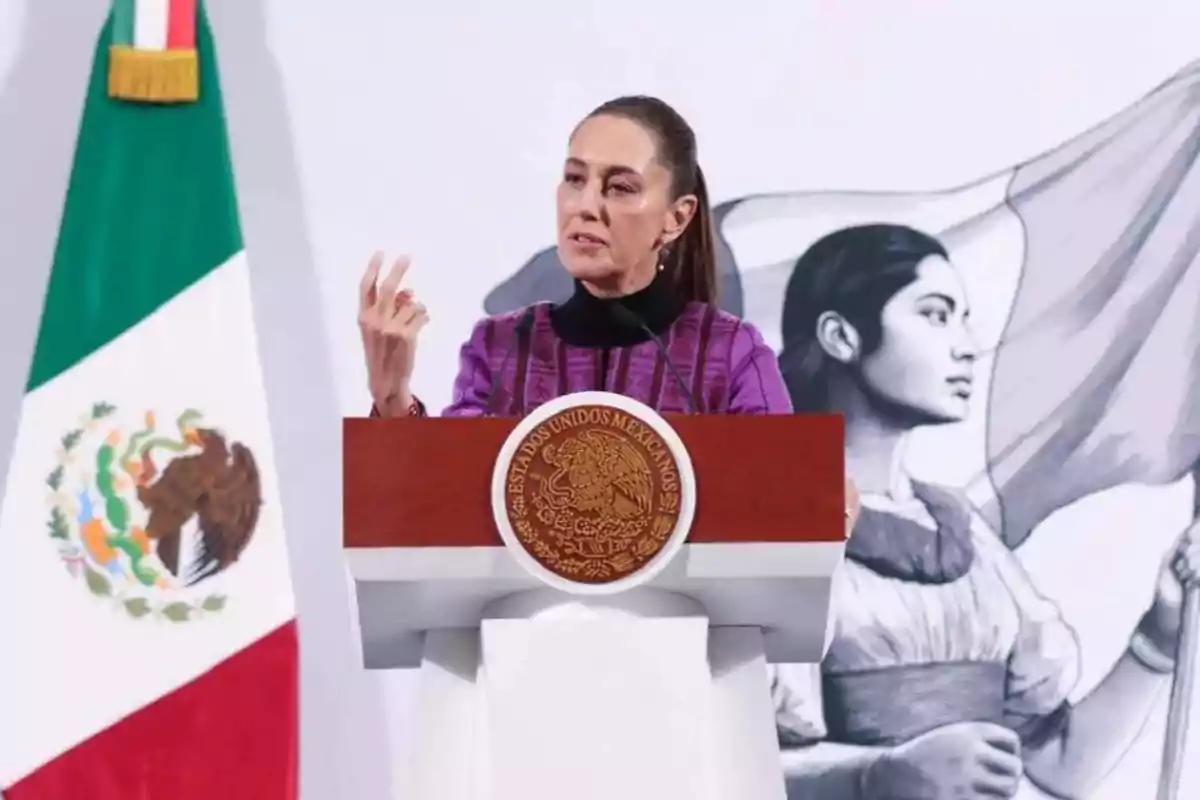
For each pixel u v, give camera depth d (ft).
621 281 42.27
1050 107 44.47
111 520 37.70
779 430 25.81
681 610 26.50
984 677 41.73
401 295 39.83
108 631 37.19
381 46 44.21
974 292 43.52
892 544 42.24
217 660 37.19
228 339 38.73
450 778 26.50
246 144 43.55
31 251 42.45
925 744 41.42
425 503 25.70
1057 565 42.32
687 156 43.55
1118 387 43.16
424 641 28.12
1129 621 42.06
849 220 43.62
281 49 44.04
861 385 42.96
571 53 44.42
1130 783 41.45
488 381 41.81
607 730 25.35
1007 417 42.98
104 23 41.93
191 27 40.57
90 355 38.47
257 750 36.78
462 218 43.32
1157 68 44.70
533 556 25.32
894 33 44.75
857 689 41.63
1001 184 44.04
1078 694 41.75
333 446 42.42
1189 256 43.80
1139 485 42.75
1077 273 43.68
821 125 44.16
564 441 25.55
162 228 39.34
